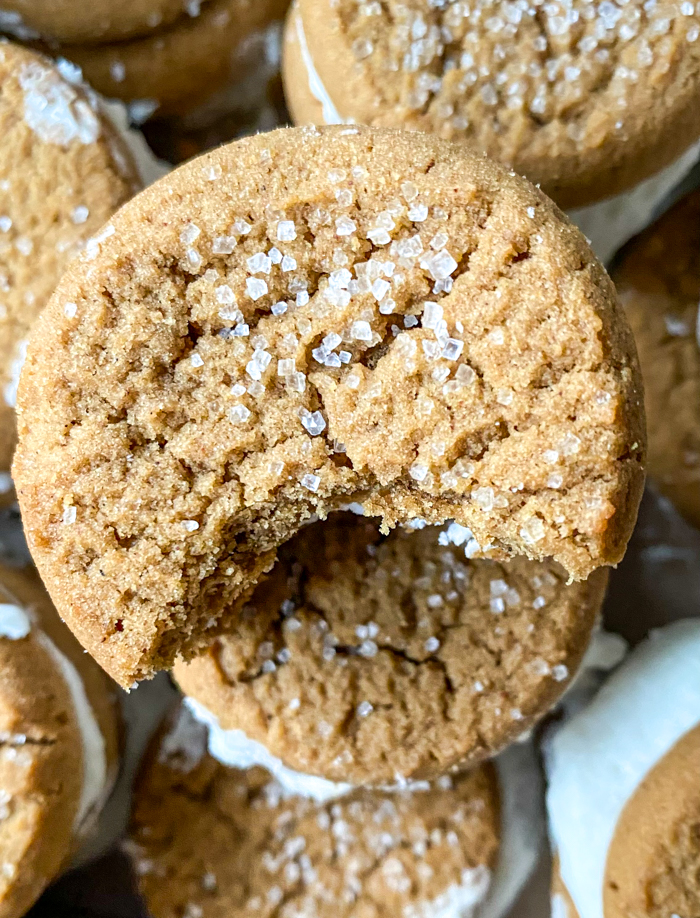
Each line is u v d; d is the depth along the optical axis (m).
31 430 0.09
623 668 0.13
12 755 0.11
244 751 0.12
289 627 0.11
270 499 0.08
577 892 0.12
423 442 0.08
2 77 0.12
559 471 0.08
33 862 0.11
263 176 0.08
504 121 0.11
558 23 0.11
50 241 0.12
